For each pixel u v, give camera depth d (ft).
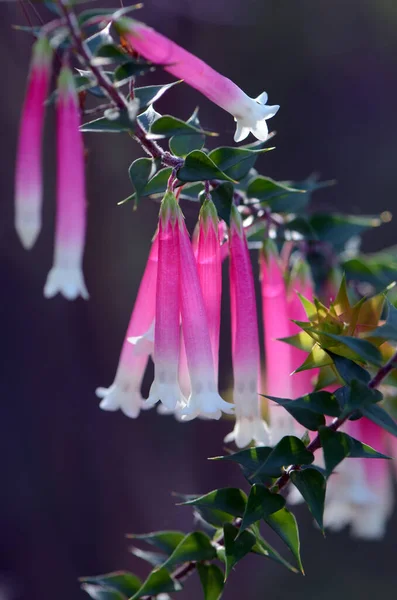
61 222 0.79
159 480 1.98
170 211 0.82
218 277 0.84
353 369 0.81
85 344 1.96
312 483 0.80
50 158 1.83
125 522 1.94
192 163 0.81
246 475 0.82
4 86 1.80
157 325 0.82
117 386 0.86
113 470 1.95
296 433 0.88
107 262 1.93
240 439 0.85
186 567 0.86
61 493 1.92
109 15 0.79
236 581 2.02
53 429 1.94
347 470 0.90
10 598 1.79
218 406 0.82
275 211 0.94
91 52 0.79
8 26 1.77
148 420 2.01
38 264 1.92
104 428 1.97
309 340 0.84
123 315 1.94
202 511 0.85
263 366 1.16
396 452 0.90
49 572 1.88
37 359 1.94
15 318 1.91
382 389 0.88
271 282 0.89
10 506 1.88
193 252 0.83
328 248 0.96
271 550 0.82
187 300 0.82
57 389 1.94
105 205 1.90
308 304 0.83
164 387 0.82
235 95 0.82
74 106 0.79
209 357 0.82
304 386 0.89
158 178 0.83
